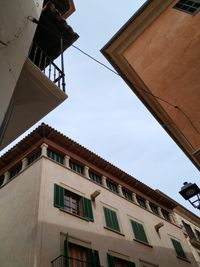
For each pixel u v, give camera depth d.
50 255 10.88
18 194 14.30
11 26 4.47
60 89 6.57
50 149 16.53
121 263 14.23
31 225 11.77
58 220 12.59
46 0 9.73
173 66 10.04
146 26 11.52
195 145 8.92
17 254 11.23
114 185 19.53
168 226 21.14
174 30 10.45
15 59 4.57
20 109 6.93
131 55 11.61
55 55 9.23
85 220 13.99
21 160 16.64
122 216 17.05
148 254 16.30
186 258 19.53
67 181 15.24
